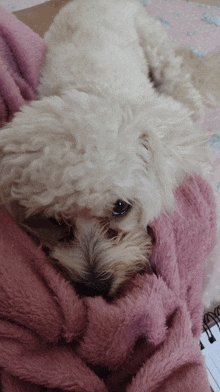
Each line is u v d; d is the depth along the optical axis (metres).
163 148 0.30
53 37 0.47
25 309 0.23
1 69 0.33
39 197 0.27
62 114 0.28
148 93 0.36
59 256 0.29
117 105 0.30
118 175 0.27
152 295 0.25
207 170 0.42
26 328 0.24
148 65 0.56
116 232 0.31
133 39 0.50
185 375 0.23
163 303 0.26
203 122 0.53
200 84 0.58
